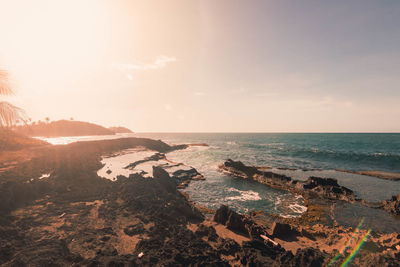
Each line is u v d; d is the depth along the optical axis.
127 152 56.72
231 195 22.91
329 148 79.75
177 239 9.51
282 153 63.03
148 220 11.84
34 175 17.58
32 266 6.52
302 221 16.50
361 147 85.44
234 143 110.44
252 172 32.84
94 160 34.16
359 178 33.03
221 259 8.11
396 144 98.75
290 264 7.35
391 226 15.84
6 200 11.53
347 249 8.79
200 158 52.94
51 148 36.09
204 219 14.28
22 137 39.06
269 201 21.22
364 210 19.20
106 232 9.97
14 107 20.27
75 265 6.82
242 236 11.50
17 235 8.47
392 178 32.59
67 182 17.97
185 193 23.12
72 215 11.67
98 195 15.92
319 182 26.42
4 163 20.09
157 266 7.09
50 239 8.54
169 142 123.06
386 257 6.69
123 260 7.22
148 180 19.95
